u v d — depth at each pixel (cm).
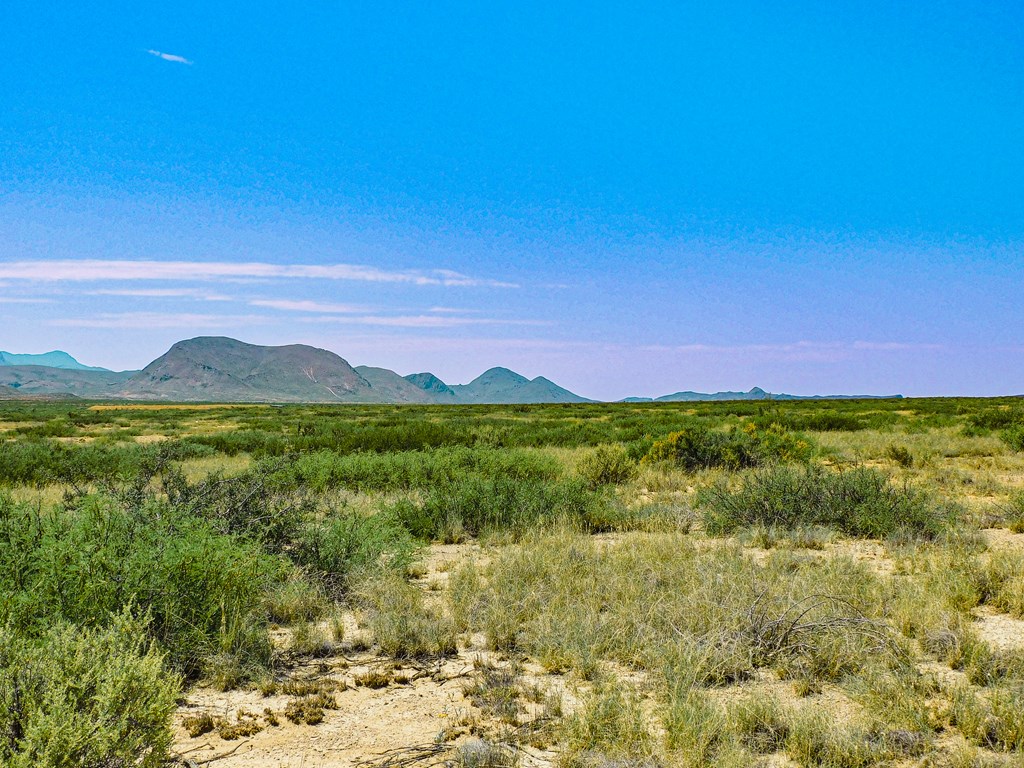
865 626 653
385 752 475
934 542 1057
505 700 550
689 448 2023
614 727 488
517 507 1305
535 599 776
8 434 4416
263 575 782
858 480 1280
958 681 563
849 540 1150
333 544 934
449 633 702
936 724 498
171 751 475
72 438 4103
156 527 740
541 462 1842
